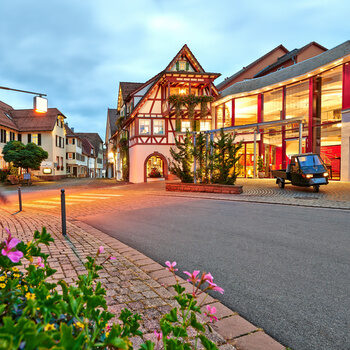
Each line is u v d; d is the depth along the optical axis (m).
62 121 48.06
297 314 3.00
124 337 1.12
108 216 9.59
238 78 34.84
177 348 1.05
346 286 3.65
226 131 20.52
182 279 3.94
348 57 17.02
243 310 3.11
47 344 0.64
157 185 22.69
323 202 10.41
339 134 18.55
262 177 23.53
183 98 25.66
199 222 7.98
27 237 6.24
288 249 5.29
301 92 21.33
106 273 4.05
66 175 50.81
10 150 31.31
